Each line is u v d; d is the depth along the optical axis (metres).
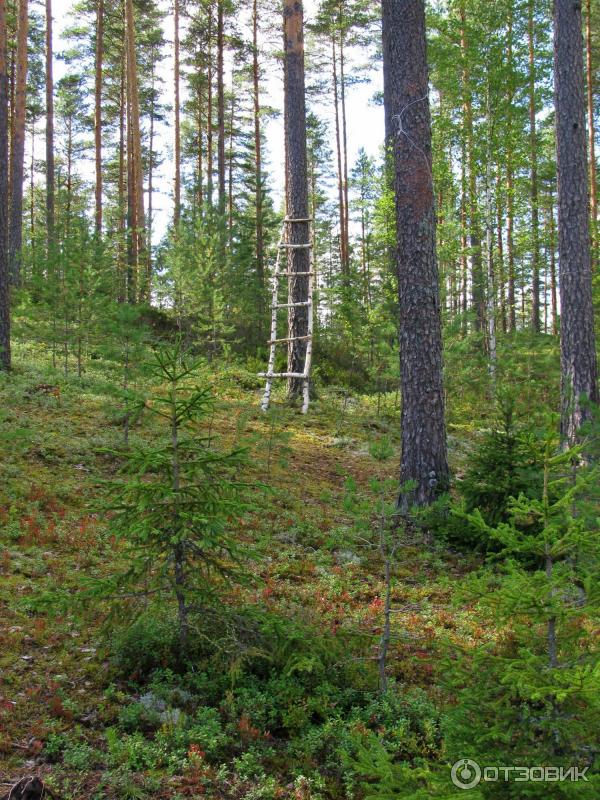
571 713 3.36
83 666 5.19
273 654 5.21
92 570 6.94
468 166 22.70
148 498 4.91
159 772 4.10
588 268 11.48
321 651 5.31
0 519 7.75
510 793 3.09
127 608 5.29
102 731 4.46
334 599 6.97
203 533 4.97
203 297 18.48
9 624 5.67
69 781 3.92
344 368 21.36
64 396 13.59
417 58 9.59
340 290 18.95
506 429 8.77
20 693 4.74
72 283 15.38
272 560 7.89
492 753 3.26
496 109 21.28
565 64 11.66
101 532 7.88
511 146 21.66
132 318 11.74
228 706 4.76
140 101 36.72
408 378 9.55
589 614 3.44
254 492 9.85
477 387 17.78
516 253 24.42
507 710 3.44
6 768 3.97
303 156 17.27
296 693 4.95
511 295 28.94
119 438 11.37
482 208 22.97
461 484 8.80
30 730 4.36
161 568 5.23
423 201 9.57
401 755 4.50
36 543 7.37
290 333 17.38
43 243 23.41
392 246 20.22
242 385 17.88
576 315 11.38
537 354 20.48
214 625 5.35
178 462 5.11
